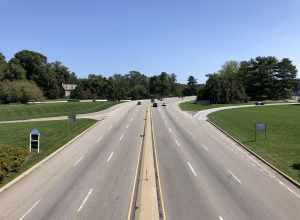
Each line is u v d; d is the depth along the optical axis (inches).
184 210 812.0
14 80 6058.1
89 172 1149.1
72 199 885.2
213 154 1461.6
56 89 7475.4
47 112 3924.7
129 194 924.0
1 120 2972.4
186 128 2320.4
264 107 4451.3
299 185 1005.8
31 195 918.4
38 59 7377.0
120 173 1136.2
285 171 1164.5
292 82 7096.5
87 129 2210.9
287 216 776.9
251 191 958.4
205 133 2087.8
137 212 798.5
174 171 1168.2
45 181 1046.4
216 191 954.7
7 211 809.5
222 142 1769.2
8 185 1005.8
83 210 810.2
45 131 2080.5
